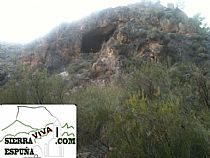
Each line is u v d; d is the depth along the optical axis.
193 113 4.11
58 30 14.89
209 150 3.56
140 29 12.19
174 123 3.71
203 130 3.69
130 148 3.73
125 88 6.46
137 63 9.80
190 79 5.83
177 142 3.60
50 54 14.12
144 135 3.71
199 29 12.88
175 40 11.41
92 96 6.12
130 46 11.66
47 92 5.89
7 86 6.49
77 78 10.99
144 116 3.84
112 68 11.01
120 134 3.97
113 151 3.94
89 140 5.09
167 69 6.61
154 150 3.62
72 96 6.09
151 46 11.29
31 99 5.73
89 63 12.35
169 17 13.07
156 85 5.77
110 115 5.02
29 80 6.25
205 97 4.97
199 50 10.82
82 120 5.13
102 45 13.09
